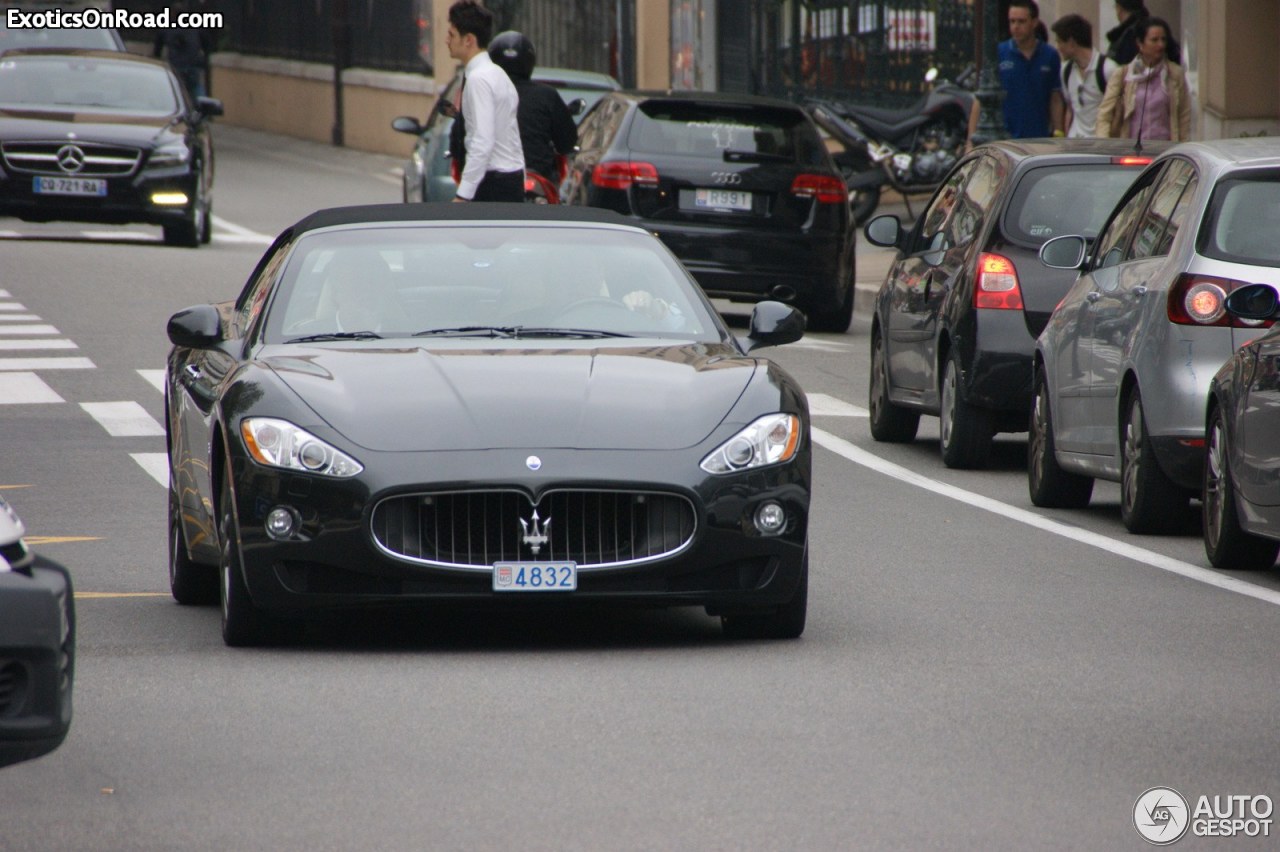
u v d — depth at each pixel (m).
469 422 26.44
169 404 32.47
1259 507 31.67
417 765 21.31
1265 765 21.36
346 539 25.91
